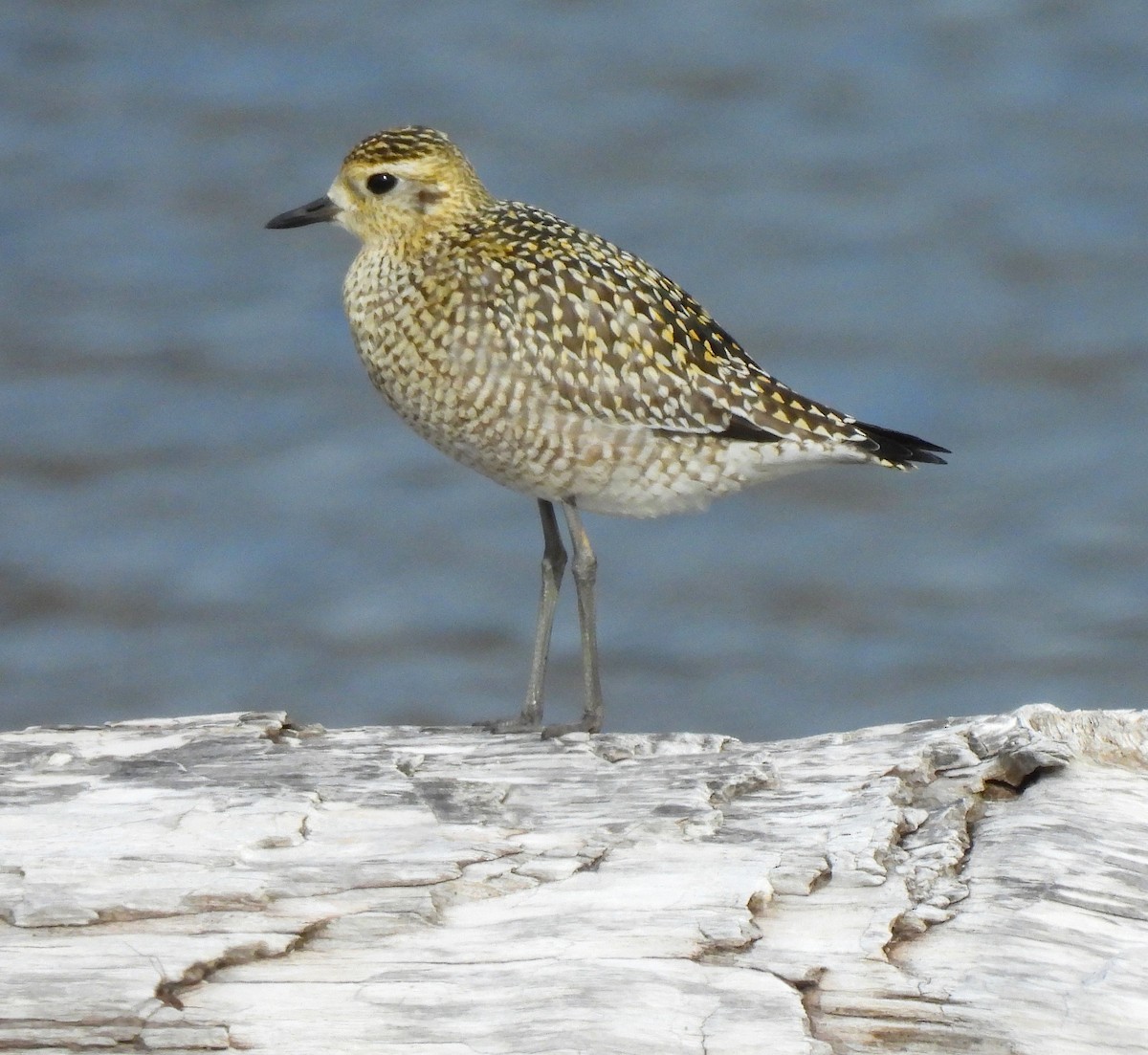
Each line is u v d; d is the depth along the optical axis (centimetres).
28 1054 862
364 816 1049
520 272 1336
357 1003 891
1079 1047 868
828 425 1354
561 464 1350
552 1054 862
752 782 1091
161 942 923
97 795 1071
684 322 1358
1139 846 1012
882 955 920
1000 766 1089
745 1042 867
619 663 2377
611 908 954
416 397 1372
